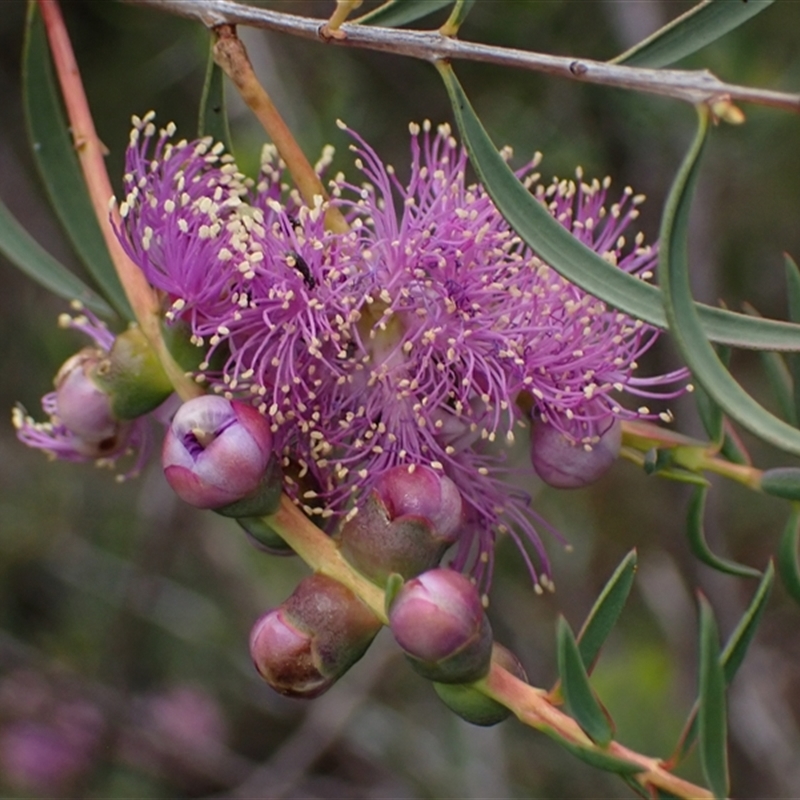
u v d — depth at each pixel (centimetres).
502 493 23
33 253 25
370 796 43
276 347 23
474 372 23
